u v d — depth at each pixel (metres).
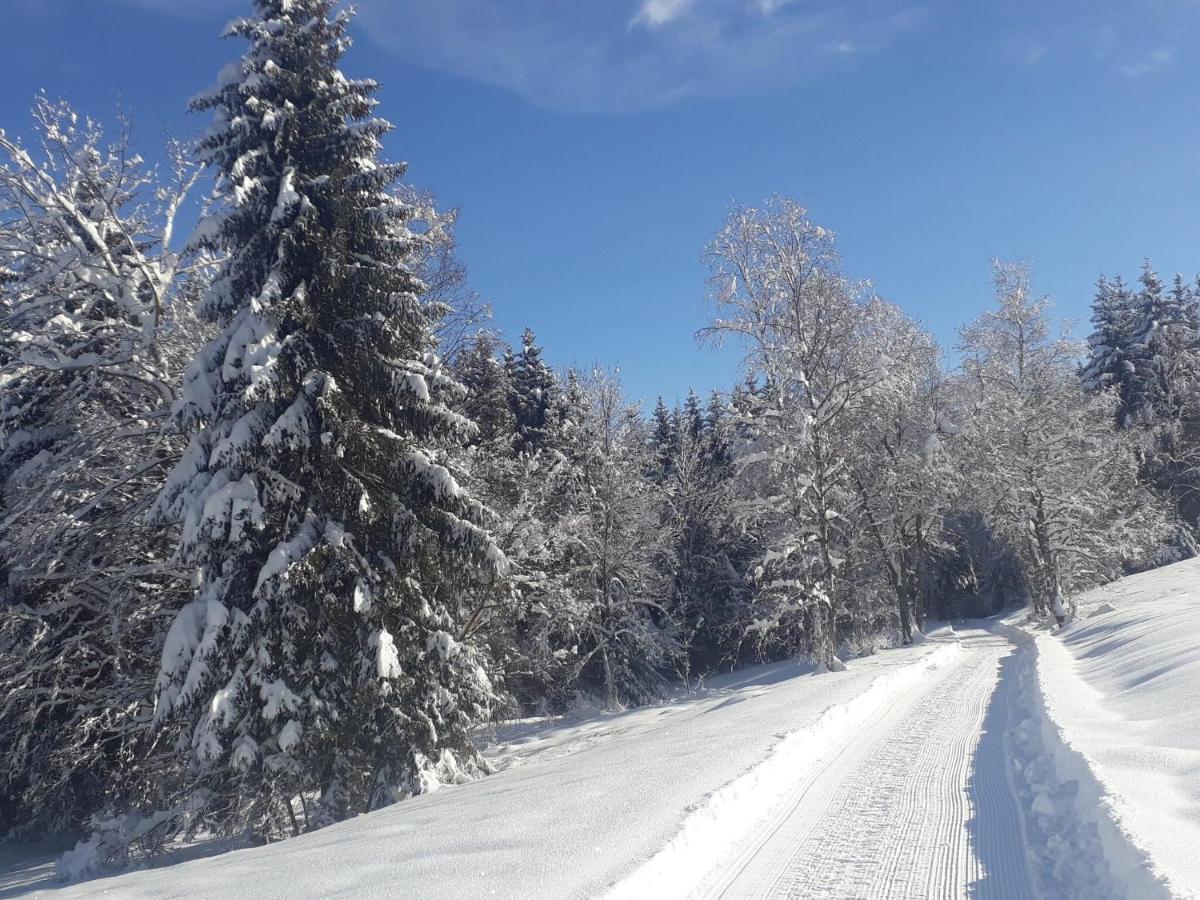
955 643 30.08
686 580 43.22
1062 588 35.59
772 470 27.56
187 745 13.48
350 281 14.70
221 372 13.73
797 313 27.03
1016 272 35.91
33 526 15.71
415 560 14.91
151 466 16.59
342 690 13.68
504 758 19.52
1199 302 57.62
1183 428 48.81
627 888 5.41
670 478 43.59
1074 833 6.41
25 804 18.05
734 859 6.76
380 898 5.74
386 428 15.20
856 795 8.62
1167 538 46.44
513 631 26.95
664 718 22.77
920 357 32.88
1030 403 35.66
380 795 13.92
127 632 16.56
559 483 31.84
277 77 14.82
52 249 17.48
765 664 46.84
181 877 8.14
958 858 6.39
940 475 34.72
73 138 17.45
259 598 12.93
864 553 35.81
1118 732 9.41
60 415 17.25
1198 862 4.89
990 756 10.12
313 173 15.19
